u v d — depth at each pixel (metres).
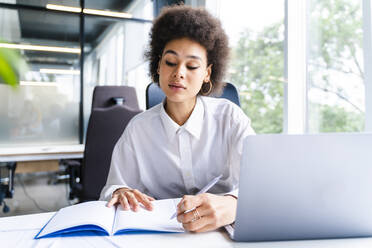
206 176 0.93
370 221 0.54
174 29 0.77
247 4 2.38
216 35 0.82
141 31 4.25
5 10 3.70
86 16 4.01
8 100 3.76
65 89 4.03
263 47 2.18
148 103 1.17
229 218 0.59
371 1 1.28
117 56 4.19
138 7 4.18
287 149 0.49
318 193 0.51
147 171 0.94
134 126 0.95
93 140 1.55
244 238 0.54
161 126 0.92
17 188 3.82
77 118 4.10
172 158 0.91
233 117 0.93
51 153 2.15
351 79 1.47
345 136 0.50
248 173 0.50
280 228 0.53
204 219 0.57
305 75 1.84
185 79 0.76
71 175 2.22
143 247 0.51
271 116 2.10
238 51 2.46
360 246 0.52
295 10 1.86
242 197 0.51
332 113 1.62
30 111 3.87
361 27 1.40
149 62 0.95
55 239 0.54
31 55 3.85
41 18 3.86
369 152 0.50
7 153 2.03
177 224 0.61
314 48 1.76
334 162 0.50
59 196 3.45
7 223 0.64
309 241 0.55
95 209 0.66
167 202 0.72
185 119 0.91
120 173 0.93
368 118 1.31
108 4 4.06
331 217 0.53
